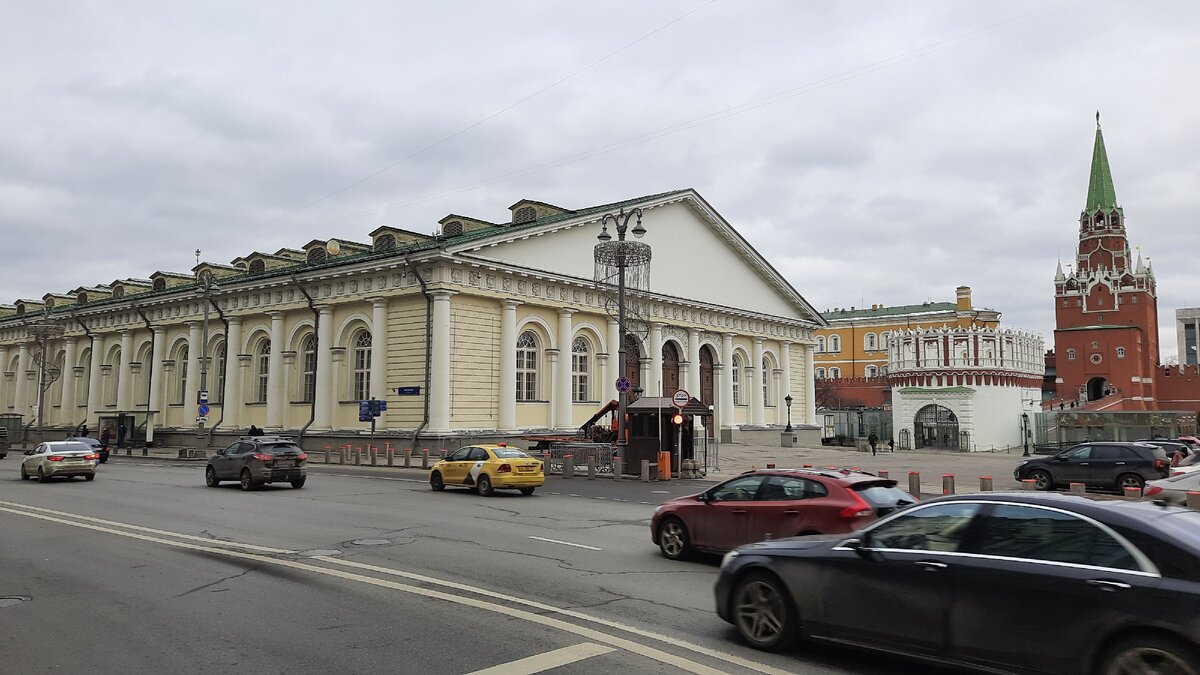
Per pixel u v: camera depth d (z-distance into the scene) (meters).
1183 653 4.96
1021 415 57.75
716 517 11.40
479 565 11.12
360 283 38.44
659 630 7.78
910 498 11.09
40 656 6.93
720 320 51.47
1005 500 6.20
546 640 7.35
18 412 61.97
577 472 29.36
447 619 8.10
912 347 58.19
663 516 12.02
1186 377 73.88
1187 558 5.18
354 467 32.53
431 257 34.56
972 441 54.38
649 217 45.97
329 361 39.44
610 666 6.61
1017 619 5.70
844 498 10.48
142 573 10.52
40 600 9.02
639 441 28.28
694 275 49.31
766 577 7.25
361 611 8.44
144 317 50.88
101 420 48.84
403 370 36.22
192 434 47.41
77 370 58.03
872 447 48.00
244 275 48.09
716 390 51.47
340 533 14.17
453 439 34.38
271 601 8.91
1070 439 55.03
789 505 10.78
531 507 18.73
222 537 13.75
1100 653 5.34
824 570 6.83
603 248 29.44
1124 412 54.34
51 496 21.02
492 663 6.67
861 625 6.56
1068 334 74.38
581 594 9.35
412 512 17.42
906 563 6.35
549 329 40.12
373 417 35.25
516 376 38.69
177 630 7.74
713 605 8.89
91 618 8.21
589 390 42.56
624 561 11.63
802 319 59.81
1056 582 5.55
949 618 6.05
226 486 24.12
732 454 44.09
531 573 10.59
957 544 6.25
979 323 92.25
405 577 10.24
